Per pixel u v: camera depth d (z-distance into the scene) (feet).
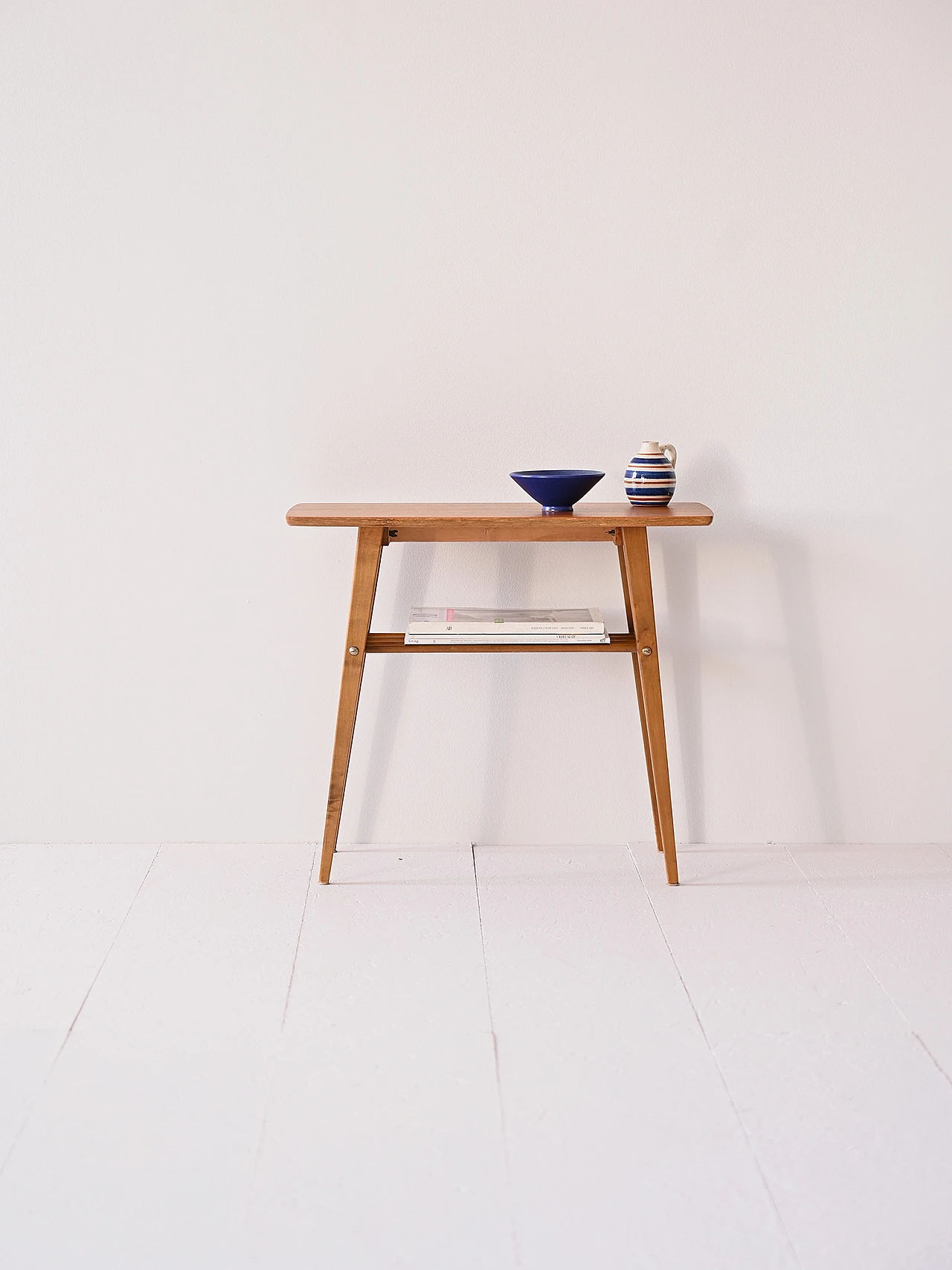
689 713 8.55
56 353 8.02
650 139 7.88
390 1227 4.66
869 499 8.29
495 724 8.53
